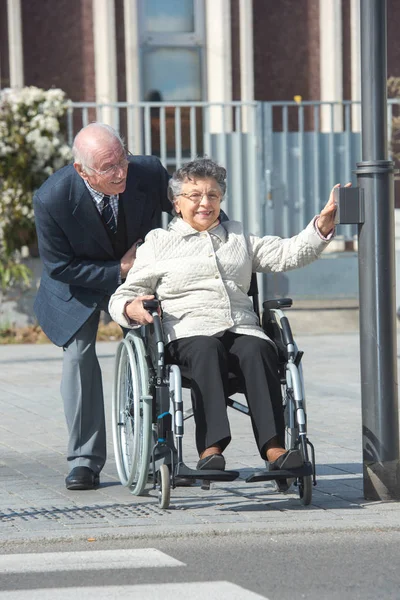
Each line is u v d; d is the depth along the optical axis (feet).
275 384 21.67
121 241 23.68
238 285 22.77
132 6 56.85
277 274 52.54
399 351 44.91
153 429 22.40
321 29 60.03
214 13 58.39
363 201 22.50
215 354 21.44
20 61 55.01
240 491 23.73
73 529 20.47
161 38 58.39
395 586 17.39
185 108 57.88
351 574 18.04
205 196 22.63
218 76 58.54
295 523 20.92
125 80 57.16
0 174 50.57
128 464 23.90
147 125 52.03
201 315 22.35
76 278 23.50
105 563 18.67
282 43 59.72
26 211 50.49
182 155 57.82
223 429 21.06
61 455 27.58
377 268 22.57
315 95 60.29
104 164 22.33
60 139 51.57
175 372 21.04
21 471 25.79
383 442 22.77
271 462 21.21
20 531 20.35
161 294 22.66
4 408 34.22
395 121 54.95
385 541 20.11
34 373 41.16
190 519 21.24
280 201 52.85
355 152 53.52
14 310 51.26
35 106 50.83
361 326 22.89
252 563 18.67
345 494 23.39
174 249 22.72
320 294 53.11
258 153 52.47
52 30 55.98
